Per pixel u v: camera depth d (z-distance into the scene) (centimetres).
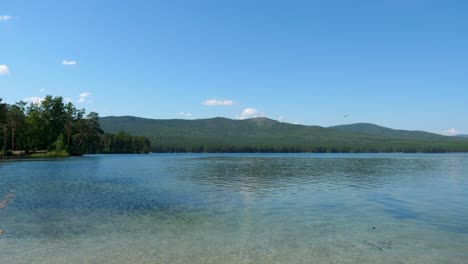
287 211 2967
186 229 2342
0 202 3228
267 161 12431
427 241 2112
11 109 13600
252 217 2727
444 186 4700
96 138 16175
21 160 11000
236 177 5947
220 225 2461
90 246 1956
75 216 2720
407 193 4031
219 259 1766
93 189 4234
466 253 1902
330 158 16225
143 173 6688
